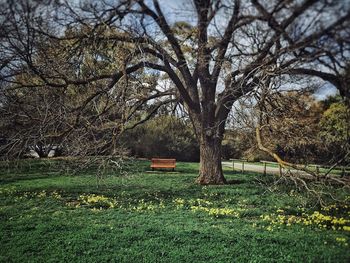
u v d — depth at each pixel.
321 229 8.89
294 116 12.19
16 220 9.89
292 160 13.02
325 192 9.79
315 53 5.47
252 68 9.20
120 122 12.91
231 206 12.31
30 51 10.05
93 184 17.36
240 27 7.25
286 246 7.38
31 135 11.94
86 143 12.49
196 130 17.22
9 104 11.79
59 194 14.54
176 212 11.17
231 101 13.91
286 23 5.39
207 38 9.92
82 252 7.17
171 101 18.59
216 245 7.54
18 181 18.45
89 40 12.04
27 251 7.26
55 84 12.04
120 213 10.95
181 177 20.38
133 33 12.14
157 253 7.09
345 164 8.78
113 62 14.23
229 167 29.20
